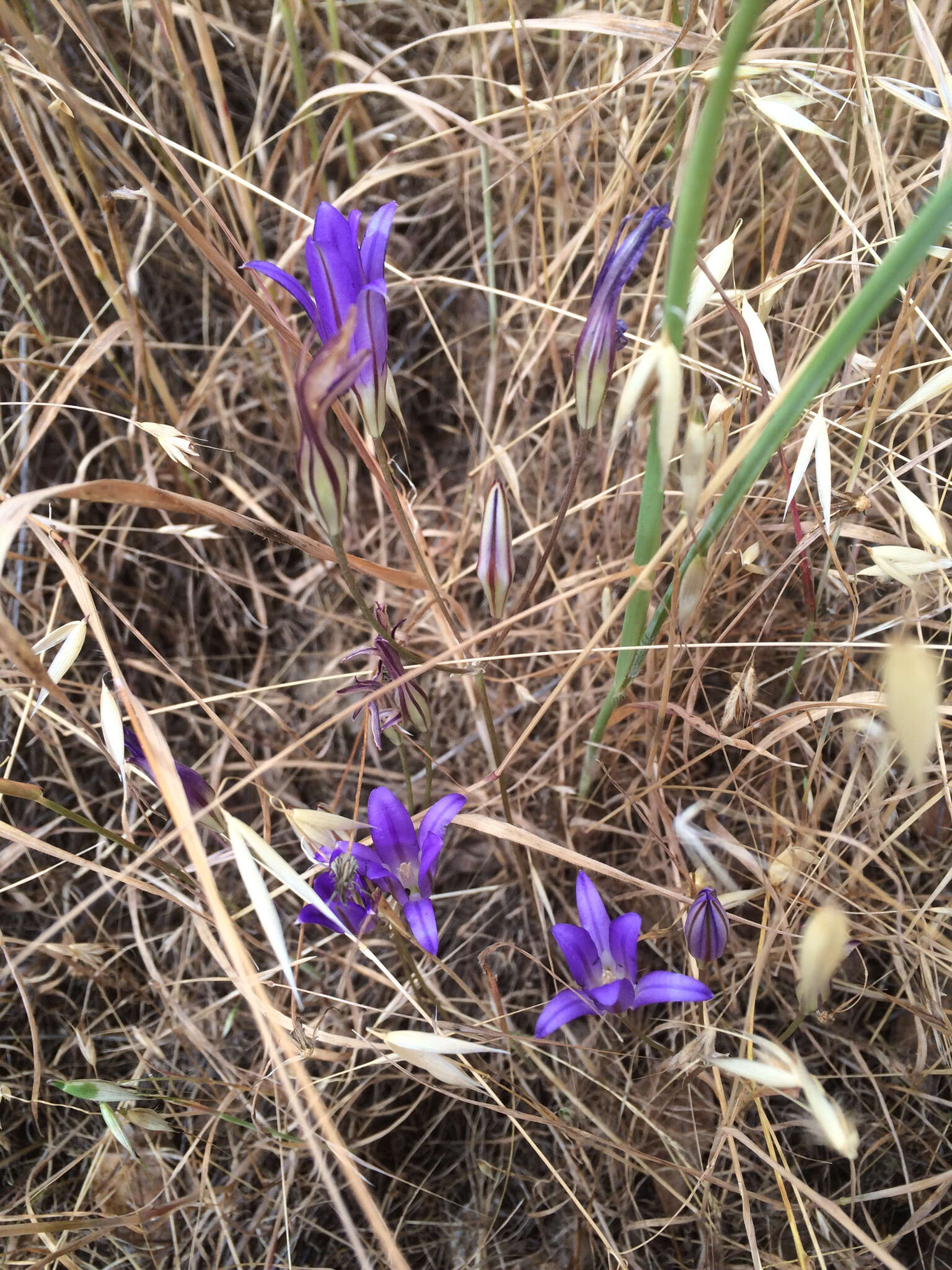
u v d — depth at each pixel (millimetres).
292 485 306
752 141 276
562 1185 215
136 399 261
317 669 294
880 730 186
